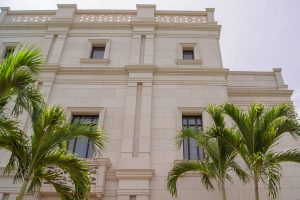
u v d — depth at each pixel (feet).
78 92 47.62
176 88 47.67
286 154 27.27
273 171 26.18
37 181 27.73
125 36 55.88
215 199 36.88
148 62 50.72
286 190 40.83
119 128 43.52
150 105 45.29
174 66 50.80
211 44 54.44
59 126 26.13
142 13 58.59
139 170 38.32
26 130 42.88
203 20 58.85
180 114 45.03
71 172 26.11
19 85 23.21
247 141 27.48
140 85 48.08
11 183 37.83
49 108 26.76
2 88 22.63
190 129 32.45
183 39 55.21
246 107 50.34
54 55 52.29
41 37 56.29
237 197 37.11
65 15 58.34
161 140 42.24
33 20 59.82
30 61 24.03
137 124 43.65
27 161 24.93
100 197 36.14
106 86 48.34
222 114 29.73
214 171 30.14
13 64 23.11
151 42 53.93
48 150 25.25
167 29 56.49
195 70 49.19
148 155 40.22
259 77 55.06
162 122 44.09
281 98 51.52
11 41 55.67
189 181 38.27
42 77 48.80
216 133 28.40
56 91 47.67
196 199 36.91
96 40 55.31
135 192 36.94
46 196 36.35
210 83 48.14
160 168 39.63
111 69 49.78
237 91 51.88
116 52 53.47
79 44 54.80
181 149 41.50
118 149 41.42
